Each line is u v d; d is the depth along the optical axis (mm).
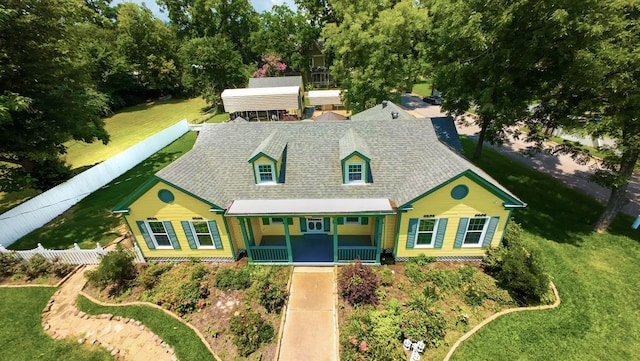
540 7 13961
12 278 15461
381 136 16562
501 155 28609
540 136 20172
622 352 10836
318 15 60125
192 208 14562
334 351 11328
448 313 12523
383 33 30250
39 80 20922
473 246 15055
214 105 54406
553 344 11164
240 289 14242
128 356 11469
